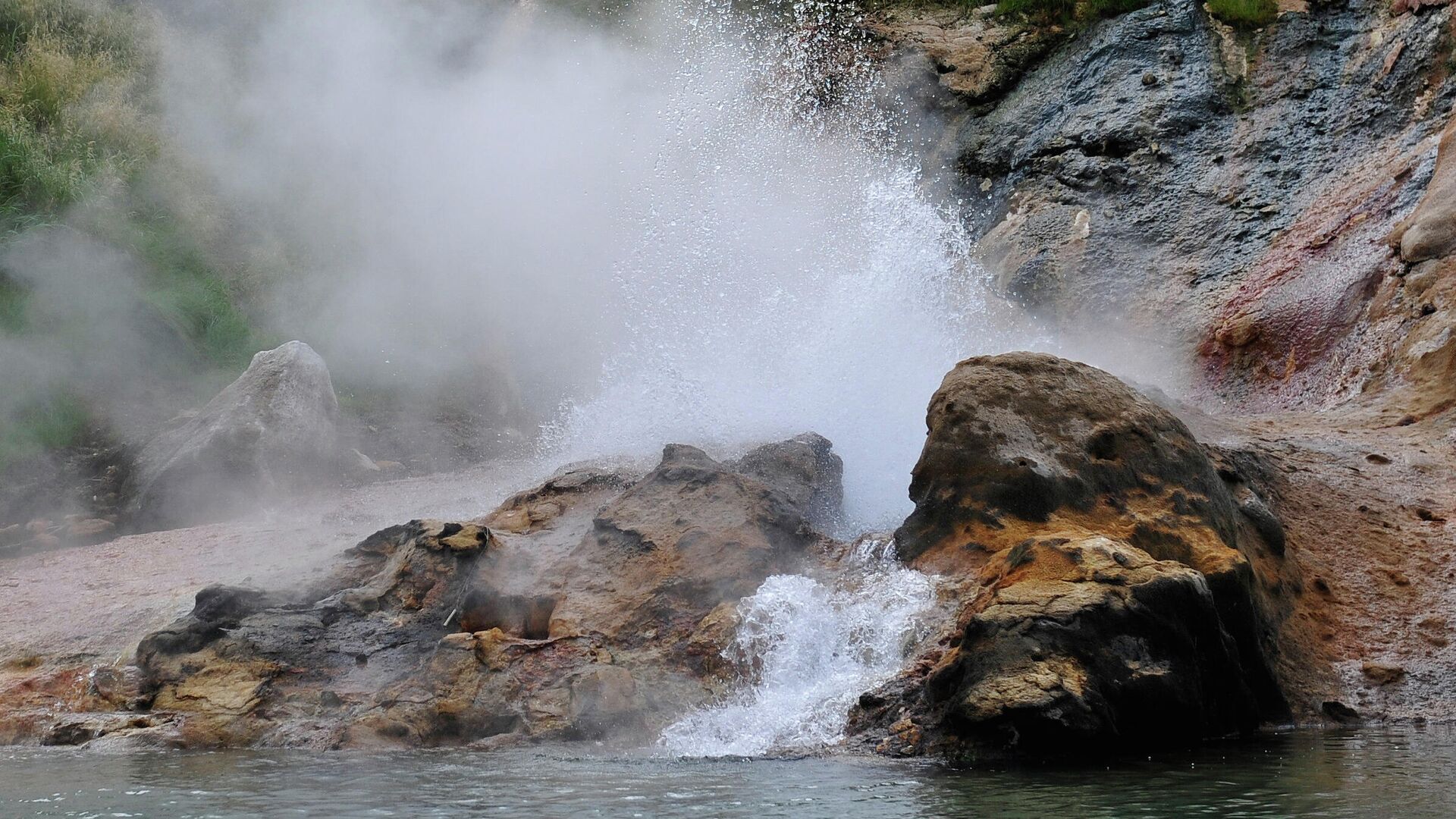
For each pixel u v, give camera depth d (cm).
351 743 811
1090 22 2744
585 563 980
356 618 962
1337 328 1778
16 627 1152
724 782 629
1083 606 720
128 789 647
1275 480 1127
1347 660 905
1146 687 707
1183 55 2502
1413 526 1079
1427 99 2086
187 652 948
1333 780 603
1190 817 518
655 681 839
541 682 838
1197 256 2181
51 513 1806
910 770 655
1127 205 2352
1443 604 960
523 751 764
